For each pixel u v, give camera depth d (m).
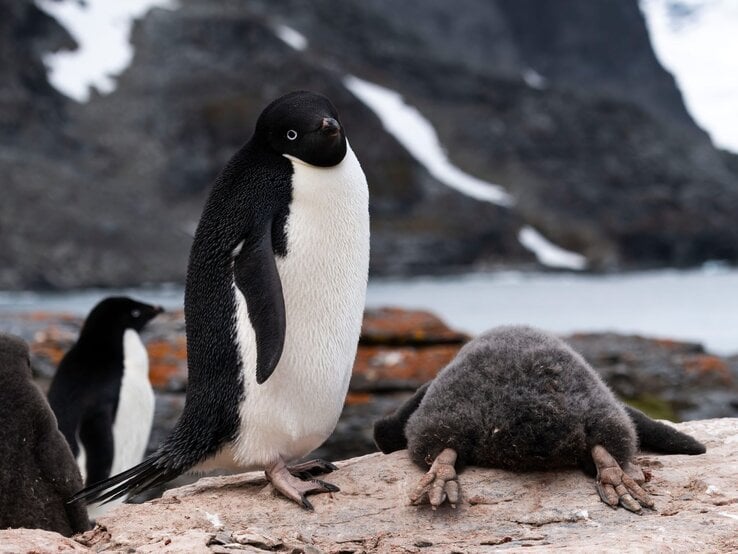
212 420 6.37
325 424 6.66
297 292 6.37
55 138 152.12
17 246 124.75
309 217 6.39
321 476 6.66
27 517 6.29
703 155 196.88
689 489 5.95
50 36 174.25
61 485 6.44
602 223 170.38
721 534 5.19
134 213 138.88
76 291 123.44
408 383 15.91
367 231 6.73
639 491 5.73
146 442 12.30
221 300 6.32
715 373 17.48
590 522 5.51
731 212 180.12
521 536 5.39
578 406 5.87
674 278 149.62
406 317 17.75
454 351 16.69
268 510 6.09
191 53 176.25
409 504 5.88
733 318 60.69
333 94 174.75
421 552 5.24
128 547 5.31
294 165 6.42
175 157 155.38
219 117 162.12
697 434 7.26
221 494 6.55
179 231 138.38
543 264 158.88
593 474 6.05
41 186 136.00
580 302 86.31
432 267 153.75
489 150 184.88
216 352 6.34
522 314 68.06
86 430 11.31
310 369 6.42
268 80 174.88
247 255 6.26
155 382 15.77
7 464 6.26
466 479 6.05
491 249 159.38
